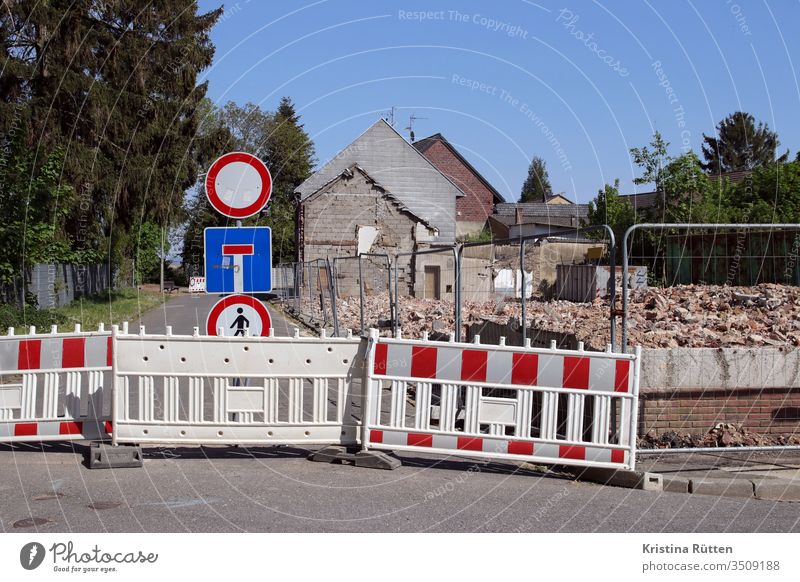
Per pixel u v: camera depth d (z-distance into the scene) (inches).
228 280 359.6
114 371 313.0
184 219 1628.9
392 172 1974.7
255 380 354.6
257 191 361.4
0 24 1208.8
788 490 292.4
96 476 291.6
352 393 322.7
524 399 309.3
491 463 332.5
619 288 759.7
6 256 938.7
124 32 1416.1
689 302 593.6
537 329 440.5
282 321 1122.0
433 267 1443.2
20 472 295.1
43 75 1240.2
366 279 1571.1
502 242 388.5
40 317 939.3
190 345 316.8
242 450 338.0
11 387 317.1
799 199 1317.7
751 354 358.6
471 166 2480.3
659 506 274.5
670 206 1250.6
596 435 307.4
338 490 280.8
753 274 874.8
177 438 316.5
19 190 952.9
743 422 358.6
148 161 1477.6
